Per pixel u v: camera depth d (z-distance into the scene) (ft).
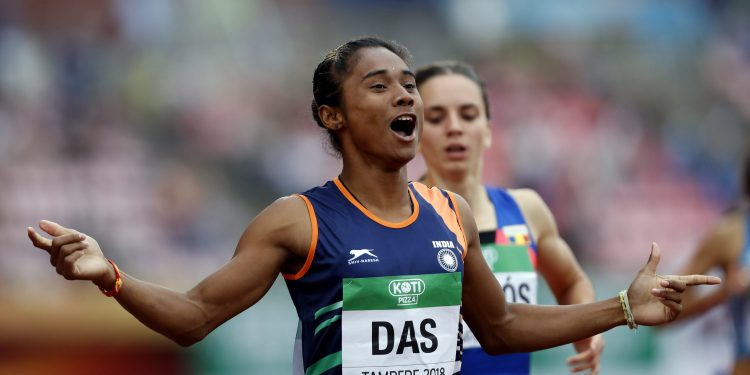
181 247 133.59
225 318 31.55
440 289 32.14
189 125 146.61
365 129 32.45
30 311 93.61
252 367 95.45
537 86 173.99
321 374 31.65
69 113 141.18
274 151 149.28
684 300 64.69
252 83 155.84
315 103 34.32
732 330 65.05
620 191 161.79
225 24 159.12
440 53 177.27
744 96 185.37
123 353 94.43
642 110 176.96
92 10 151.33
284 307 97.81
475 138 50.11
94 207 132.36
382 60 32.83
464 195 50.01
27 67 142.10
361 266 31.50
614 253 153.17
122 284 29.25
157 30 154.30
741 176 68.85
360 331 31.24
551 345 34.68
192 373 94.07
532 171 158.51
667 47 186.60
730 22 191.93
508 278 49.24
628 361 99.91
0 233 123.75
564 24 183.42
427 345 31.68
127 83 147.95
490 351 35.55
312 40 168.35
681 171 168.86
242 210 143.23
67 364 93.71
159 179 138.51
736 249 66.59
